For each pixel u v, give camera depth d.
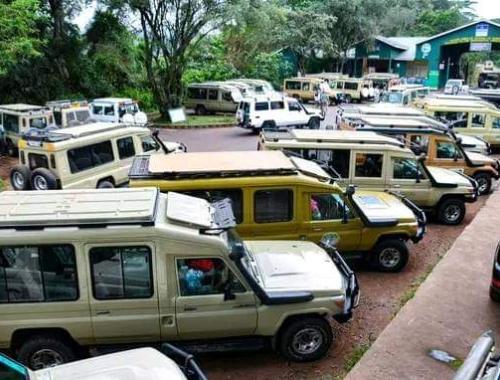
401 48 57.78
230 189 8.95
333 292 6.89
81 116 23.34
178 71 32.28
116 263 6.38
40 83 30.91
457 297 8.91
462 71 71.00
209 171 9.00
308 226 9.35
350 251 9.90
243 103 27.44
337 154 12.06
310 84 41.56
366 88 43.66
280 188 9.09
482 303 8.71
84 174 13.86
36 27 28.91
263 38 43.41
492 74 54.53
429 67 57.28
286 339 6.92
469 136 19.52
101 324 6.49
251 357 7.25
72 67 32.56
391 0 60.16
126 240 6.32
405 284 9.68
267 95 28.11
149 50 31.78
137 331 6.58
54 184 13.35
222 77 44.53
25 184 13.78
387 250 10.05
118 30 33.81
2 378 4.77
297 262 7.50
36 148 13.47
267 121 26.75
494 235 12.03
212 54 44.72
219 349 6.83
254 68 48.47
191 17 31.14
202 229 6.63
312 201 9.31
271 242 8.30
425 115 18.36
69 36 32.66
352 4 51.22
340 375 6.78
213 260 6.56
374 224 9.70
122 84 35.91
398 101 32.72
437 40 56.25
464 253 10.91
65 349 6.55
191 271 6.55
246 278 6.63
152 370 5.00
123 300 6.46
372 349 7.25
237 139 25.97
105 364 5.16
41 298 6.39
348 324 8.15
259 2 32.78
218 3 31.14
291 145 11.96
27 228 6.26
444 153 15.27
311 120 27.61
